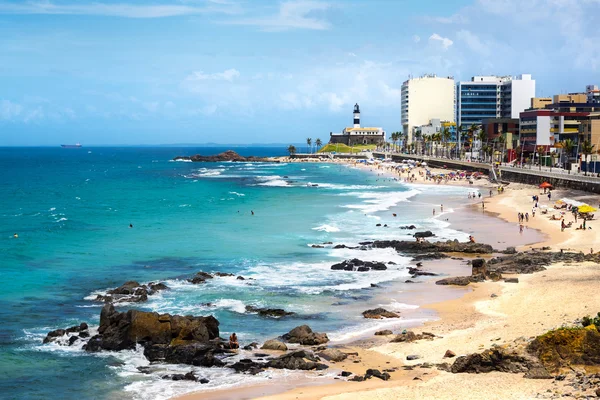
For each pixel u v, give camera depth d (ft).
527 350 142.61
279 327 189.57
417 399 126.00
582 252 283.59
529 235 344.69
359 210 471.21
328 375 148.46
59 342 174.50
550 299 200.44
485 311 197.47
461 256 295.48
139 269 269.85
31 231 375.25
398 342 170.81
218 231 376.27
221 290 232.53
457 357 152.56
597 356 138.00
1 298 220.64
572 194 508.12
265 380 146.41
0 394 139.85
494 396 124.16
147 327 169.89
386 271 264.72
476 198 540.52
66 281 247.09
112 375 151.43
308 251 310.24
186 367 156.46
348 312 204.54
